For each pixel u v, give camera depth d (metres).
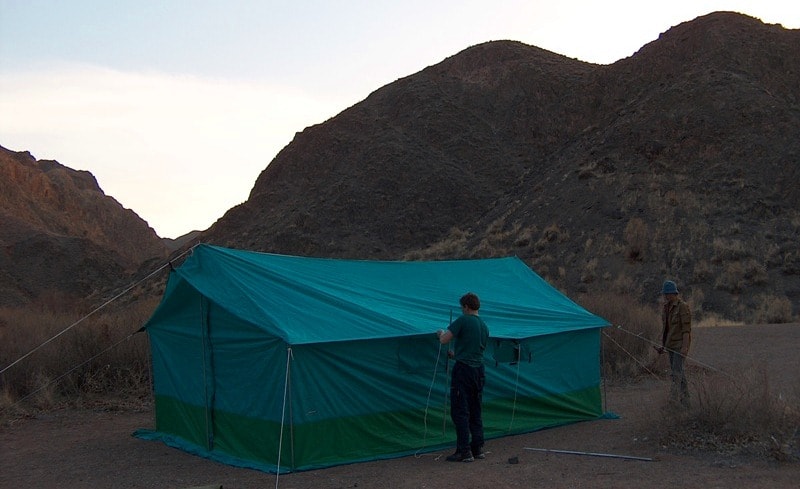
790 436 8.48
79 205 121.38
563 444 9.60
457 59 70.88
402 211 52.12
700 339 21.45
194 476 8.48
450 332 8.70
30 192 114.88
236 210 62.91
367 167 56.66
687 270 31.84
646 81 53.50
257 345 8.97
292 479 8.16
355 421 8.96
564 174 43.91
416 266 12.03
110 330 15.15
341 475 8.27
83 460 9.43
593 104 57.28
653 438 9.27
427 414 9.52
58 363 14.15
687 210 35.88
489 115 61.41
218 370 9.66
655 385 14.44
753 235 33.38
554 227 38.06
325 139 63.47
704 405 9.09
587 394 11.38
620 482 7.54
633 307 20.25
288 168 64.19
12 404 12.74
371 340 8.99
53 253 80.75
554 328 11.05
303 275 10.33
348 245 50.00
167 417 10.74
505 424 10.34
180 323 10.52
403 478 8.01
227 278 9.65
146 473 8.69
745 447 8.38
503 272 13.02
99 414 12.61
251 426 9.03
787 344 19.48
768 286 29.98
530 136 58.19
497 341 10.36
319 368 8.74
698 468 7.93
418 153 56.97
